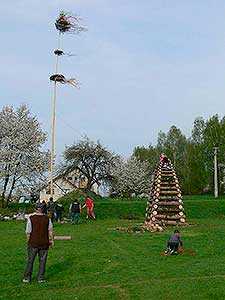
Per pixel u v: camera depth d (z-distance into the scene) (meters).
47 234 12.90
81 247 19.48
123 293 11.28
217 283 11.95
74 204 32.78
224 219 39.84
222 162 80.12
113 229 28.03
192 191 82.69
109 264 15.37
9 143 45.72
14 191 45.91
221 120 82.94
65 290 11.77
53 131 36.69
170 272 13.78
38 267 13.87
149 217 32.31
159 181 32.94
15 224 32.38
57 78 37.47
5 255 17.22
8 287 12.12
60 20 37.69
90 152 60.22
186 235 23.83
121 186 78.19
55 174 62.03
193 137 90.50
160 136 100.75
